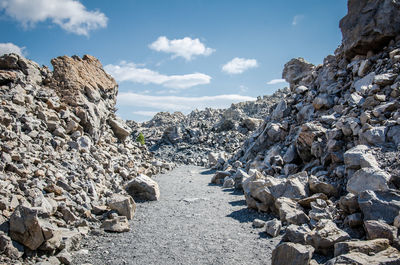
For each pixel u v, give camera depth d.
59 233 8.73
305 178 13.51
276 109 26.06
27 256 7.98
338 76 22.30
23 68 18.31
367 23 19.50
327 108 20.50
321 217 10.20
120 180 17.92
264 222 11.41
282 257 7.48
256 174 15.02
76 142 16.50
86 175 14.59
